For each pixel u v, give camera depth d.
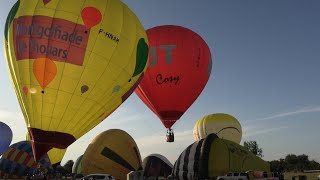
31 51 17.66
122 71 19.02
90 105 18.20
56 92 17.42
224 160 28.86
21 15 18.42
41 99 17.36
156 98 26.98
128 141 38.56
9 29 18.92
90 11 18.33
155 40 27.20
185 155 30.97
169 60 26.69
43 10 18.03
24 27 18.05
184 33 27.69
